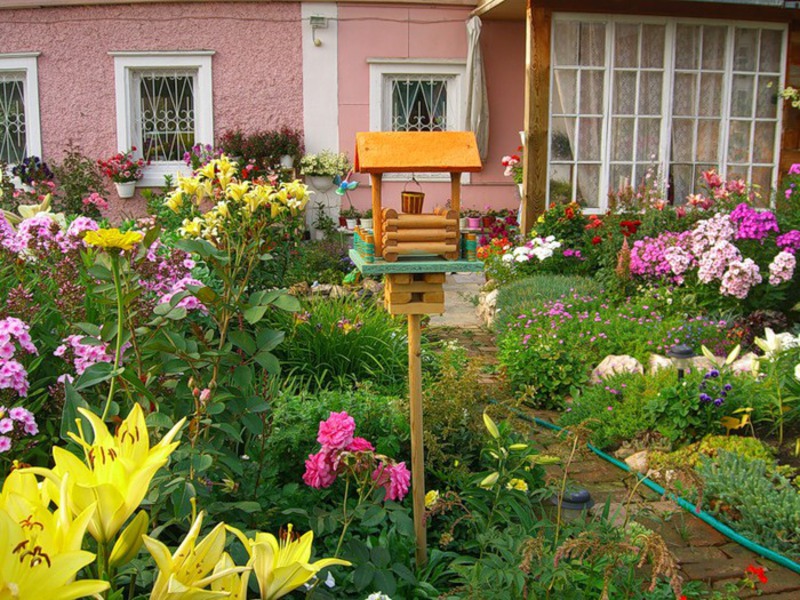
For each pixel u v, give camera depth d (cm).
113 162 1005
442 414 342
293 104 1028
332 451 251
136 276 264
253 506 224
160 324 246
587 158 930
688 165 962
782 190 783
